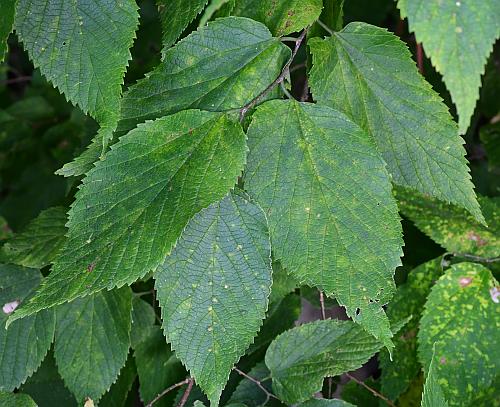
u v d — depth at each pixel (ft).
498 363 2.09
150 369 2.24
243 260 1.83
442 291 2.13
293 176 1.82
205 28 1.84
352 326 2.05
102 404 2.27
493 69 2.52
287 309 2.25
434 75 2.32
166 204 1.75
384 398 2.19
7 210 3.07
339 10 1.89
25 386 2.31
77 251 1.75
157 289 1.84
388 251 1.82
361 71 1.86
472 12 1.65
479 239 2.21
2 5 1.77
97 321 2.14
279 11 1.87
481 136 2.53
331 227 1.82
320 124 1.82
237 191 1.83
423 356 2.10
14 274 2.14
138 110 1.84
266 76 1.84
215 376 1.85
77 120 2.87
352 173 1.82
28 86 3.15
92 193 1.77
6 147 2.99
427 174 1.87
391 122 1.86
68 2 1.79
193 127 1.79
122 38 1.77
